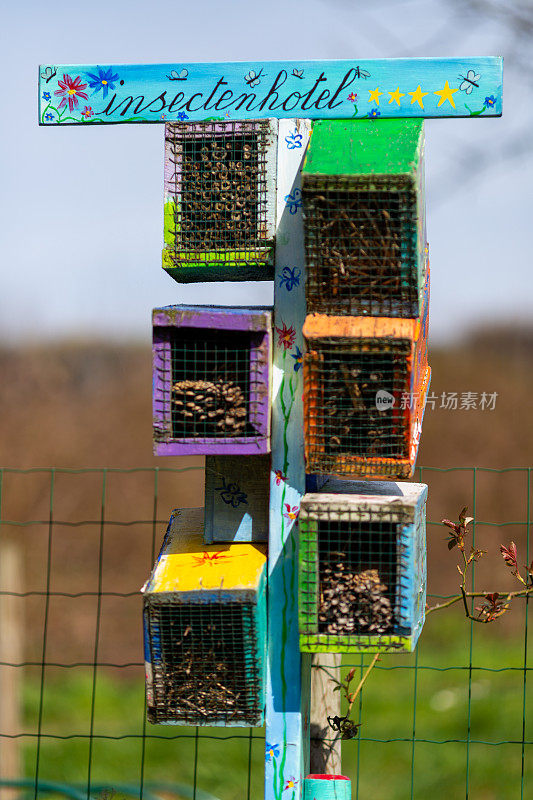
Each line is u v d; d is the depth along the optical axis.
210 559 4.27
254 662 4.12
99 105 4.39
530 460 17.14
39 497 17.25
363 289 3.98
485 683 11.83
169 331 4.04
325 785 4.31
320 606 4.00
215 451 4.04
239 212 4.23
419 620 4.20
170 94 4.34
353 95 4.23
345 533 4.07
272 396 4.23
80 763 9.91
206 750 10.13
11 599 8.19
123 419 18.50
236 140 4.29
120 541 16.78
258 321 3.97
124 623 15.32
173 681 4.16
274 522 4.25
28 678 12.88
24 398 18.94
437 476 17.03
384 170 3.79
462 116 4.20
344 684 4.91
